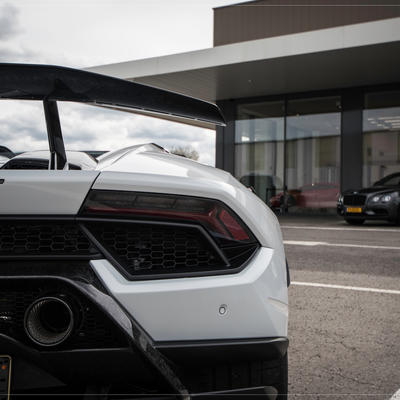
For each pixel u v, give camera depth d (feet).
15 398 4.36
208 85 48.34
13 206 4.16
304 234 26.86
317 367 7.51
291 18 47.50
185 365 4.26
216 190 4.42
